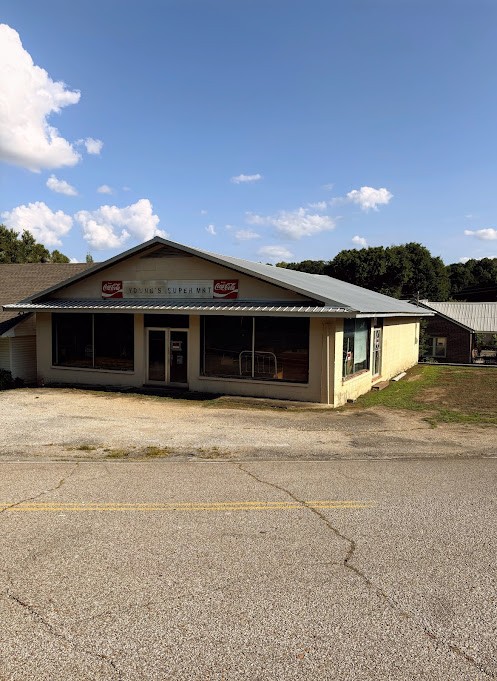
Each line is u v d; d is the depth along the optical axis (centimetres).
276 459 823
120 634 345
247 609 376
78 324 1720
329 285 1938
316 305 1354
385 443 943
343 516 562
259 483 684
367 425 1116
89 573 429
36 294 1702
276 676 306
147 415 1195
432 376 2088
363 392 1620
